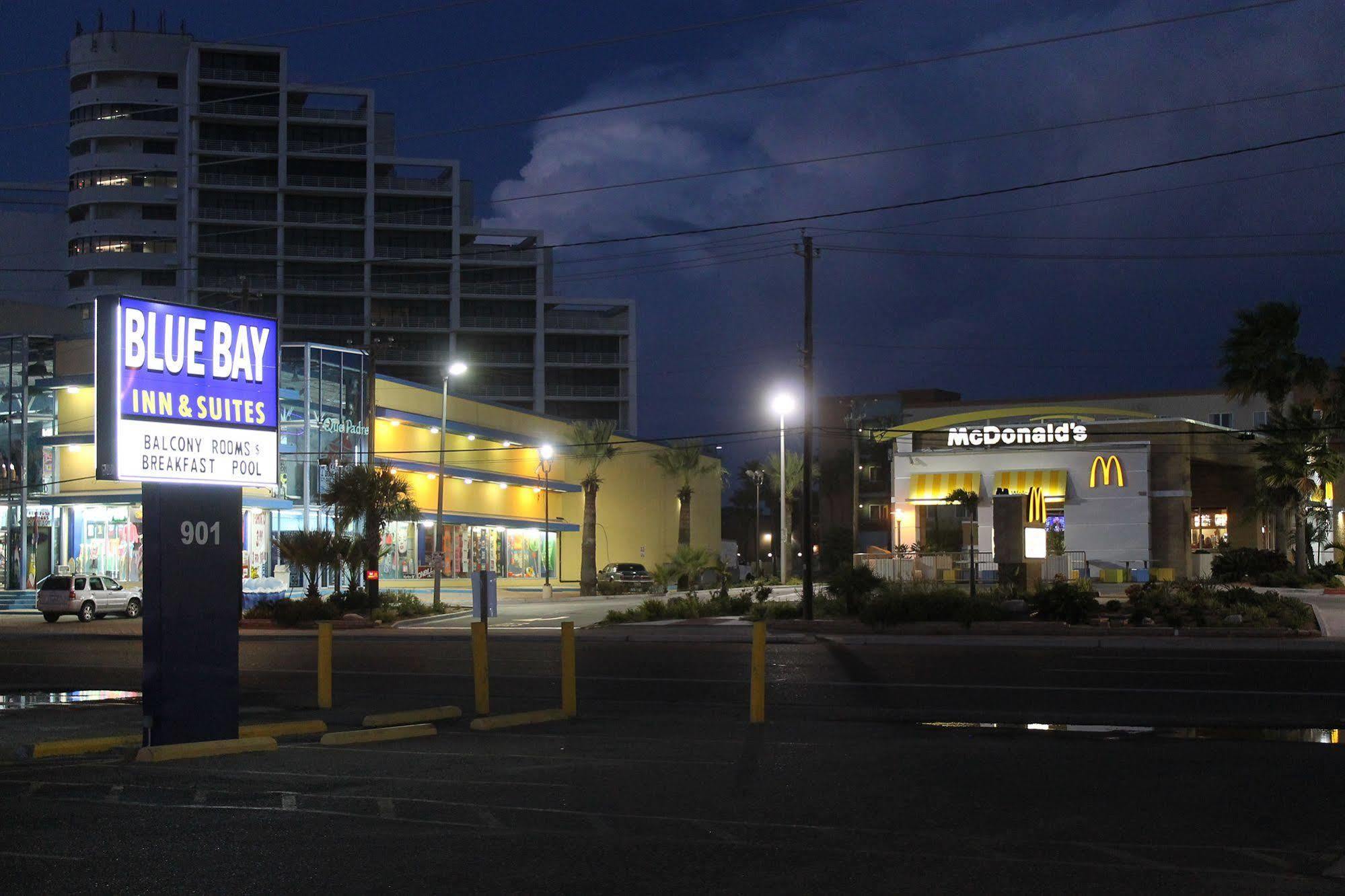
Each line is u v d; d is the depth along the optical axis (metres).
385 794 10.51
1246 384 57.28
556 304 114.56
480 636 16.94
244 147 107.00
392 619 40.81
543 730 15.26
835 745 13.70
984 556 51.81
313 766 12.23
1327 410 58.62
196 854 8.23
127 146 116.81
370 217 107.69
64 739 14.33
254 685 20.95
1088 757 12.66
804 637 31.86
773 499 114.69
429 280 109.94
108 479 12.68
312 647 30.08
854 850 8.42
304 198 107.94
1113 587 51.03
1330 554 68.94
